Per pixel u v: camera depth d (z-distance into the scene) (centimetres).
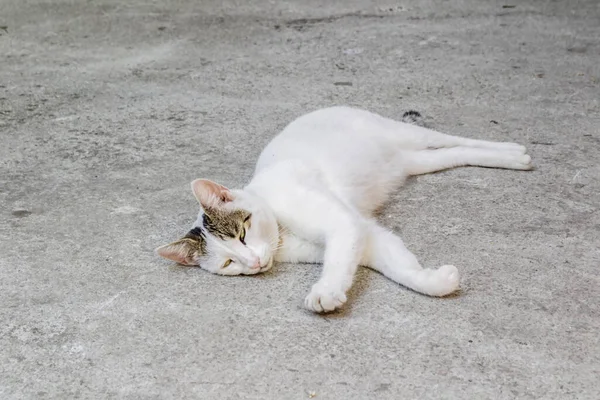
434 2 333
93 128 235
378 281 176
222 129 231
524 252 181
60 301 176
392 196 200
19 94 255
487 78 250
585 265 177
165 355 165
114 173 214
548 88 243
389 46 277
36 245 191
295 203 180
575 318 166
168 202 202
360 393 157
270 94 249
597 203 194
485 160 206
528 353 161
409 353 162
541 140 217
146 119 238
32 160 221
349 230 177
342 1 342
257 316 170
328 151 193
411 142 207
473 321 167
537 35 281
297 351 164
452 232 187
